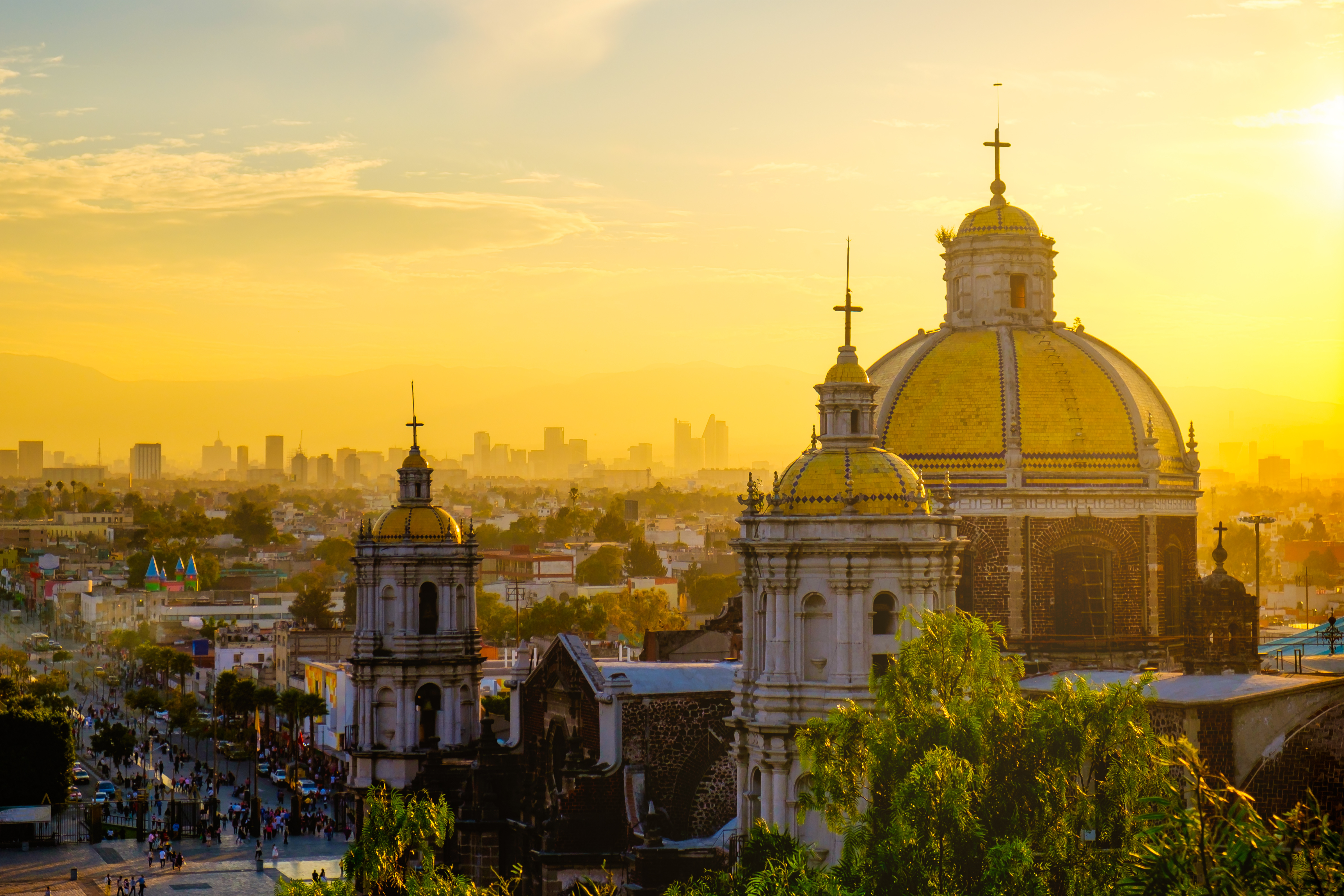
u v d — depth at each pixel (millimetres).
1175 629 102375
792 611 76250
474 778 100562
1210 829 48719
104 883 141250
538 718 102375
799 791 75750
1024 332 105188
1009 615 99688
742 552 78062
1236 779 75312
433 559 124000
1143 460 101562
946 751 59625
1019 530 99875
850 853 60188
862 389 79250
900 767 61562
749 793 77625
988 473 100688
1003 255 106375
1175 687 79500
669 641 136500
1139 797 59812
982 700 62594
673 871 84875
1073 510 100062
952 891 57844
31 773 171625
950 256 107875
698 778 93438
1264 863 47000
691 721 93688
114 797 187000
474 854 99062
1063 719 61969
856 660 75188
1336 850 47938
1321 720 75062
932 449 102000
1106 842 60250
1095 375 103062
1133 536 100875
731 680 95562
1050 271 108500
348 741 192875
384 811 69938
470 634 125188
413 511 125438
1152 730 66750
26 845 160875
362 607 124562
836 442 79188
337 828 164250
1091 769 65750
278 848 156000
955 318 107625
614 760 92000
